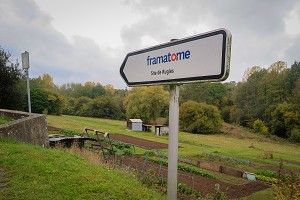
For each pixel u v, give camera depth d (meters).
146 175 8.80
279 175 6.32
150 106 66.75
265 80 71.38
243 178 18.89
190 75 2.27
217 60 2.03
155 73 2.71
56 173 4.67
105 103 87.06
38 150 6.53
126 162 17.75
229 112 80.81
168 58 2.53
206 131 66.44
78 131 35.81
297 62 71.38
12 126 8.13
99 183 4.43
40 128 10.62
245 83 77.75
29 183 4.08
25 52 8.74
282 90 66.00
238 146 44.94
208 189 14.73
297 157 35.03
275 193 6.25
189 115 67.75
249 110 72.62
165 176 14.99
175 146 2.44
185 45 2.34
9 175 4.41
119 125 65.50
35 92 64.69
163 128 51.91
